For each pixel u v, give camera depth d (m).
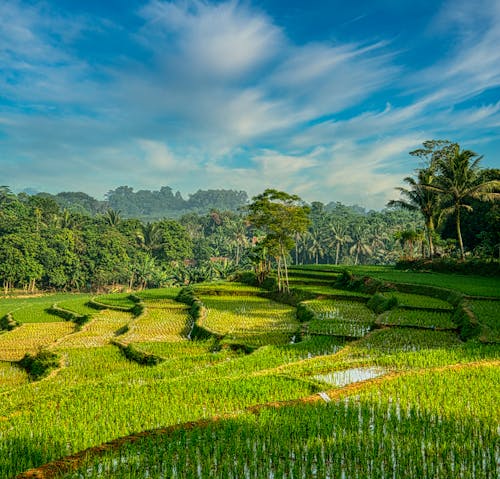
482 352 19.12
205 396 14.91
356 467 9.66
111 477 9.36
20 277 85.25
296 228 51.19
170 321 38.75
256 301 48.72
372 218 128.62
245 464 9.83
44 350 26.20
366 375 17.34
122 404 14.30
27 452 11.09
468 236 60.81
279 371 18.14
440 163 53.41
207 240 136.38
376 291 42.72
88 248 100.38
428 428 11.36
